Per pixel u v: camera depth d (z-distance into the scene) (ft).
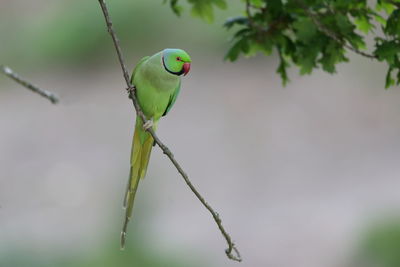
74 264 33.81
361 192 49.47
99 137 58.13
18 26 70.54
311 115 60.64
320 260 41.75
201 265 38.81
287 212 47.50
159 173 48.11
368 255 39.88
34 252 34.32
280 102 62.49
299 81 65.16
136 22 67.87
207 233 44.68
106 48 67.36
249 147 56.54
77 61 67.41
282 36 18.47
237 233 45.19
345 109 61.16
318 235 44.24
